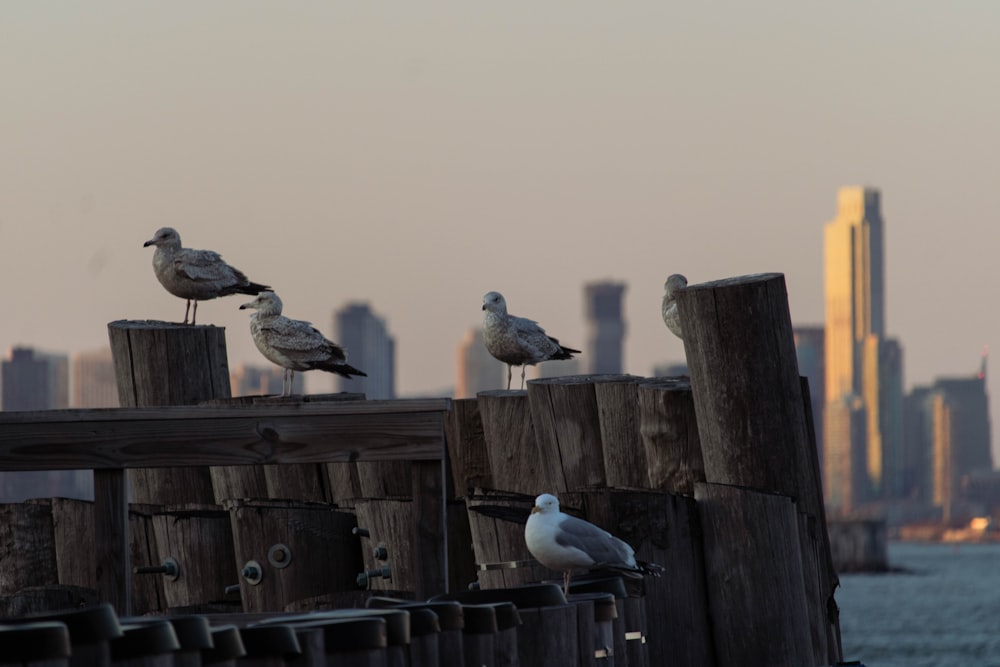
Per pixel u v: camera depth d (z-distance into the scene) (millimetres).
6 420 13336
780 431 14820
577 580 13102
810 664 14227
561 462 16359
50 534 17062
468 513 15078
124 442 13352
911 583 180125
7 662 7164
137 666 7785
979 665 86812
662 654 13992
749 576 14109
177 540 15820
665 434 15391
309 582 15125
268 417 13344
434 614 9414
